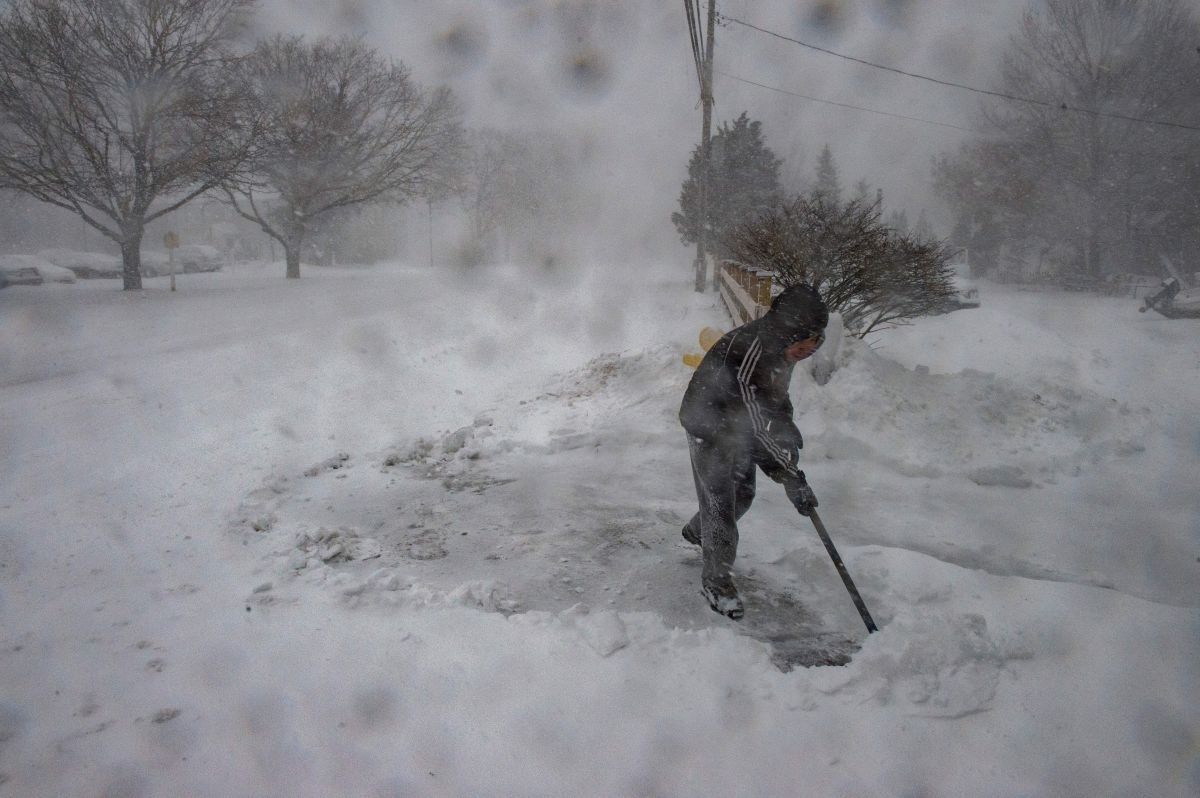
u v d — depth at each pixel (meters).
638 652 3.00
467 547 4.15
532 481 5.30
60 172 22.30
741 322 9.34
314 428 6.59
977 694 2.71
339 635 3.12
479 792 2.27
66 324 15.04
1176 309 17.69
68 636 3.09
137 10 22.05
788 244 9.23
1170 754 2.45
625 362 7.99
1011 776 2.36
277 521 4.45
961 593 3.46
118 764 2.35
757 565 3.91
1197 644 3.03
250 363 10.02
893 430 6.11
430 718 2.59
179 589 3.53
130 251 24.19
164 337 13.17
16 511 4.55
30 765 2.33
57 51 20.50
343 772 2.34
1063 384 7.22
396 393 8.04
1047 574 3.98
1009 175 36.59
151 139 24.02
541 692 2.74
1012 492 5.35
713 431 3.39
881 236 8.94
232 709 2.63
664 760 2.42
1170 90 29.78
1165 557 4.21
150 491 4.89
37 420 6.93
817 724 2.60
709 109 20.75
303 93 28.27
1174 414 7.41
